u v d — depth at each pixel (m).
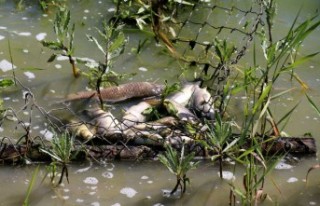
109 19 6.09
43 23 5.97
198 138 4.57
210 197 4.28
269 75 5.49
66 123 4.79
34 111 4.88
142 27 5.82
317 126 4.95
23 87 4.88
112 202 4.18
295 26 6.18
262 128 4.70
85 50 5.65
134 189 4.29
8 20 5.97
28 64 5.41
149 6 6.01
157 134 4.60
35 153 4.41
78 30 5.91
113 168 4.45
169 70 5.49
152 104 5.02
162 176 4.42
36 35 5.79
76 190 4.25
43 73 5.32
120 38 5.01
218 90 5.08
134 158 4.50
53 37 5.79
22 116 4.83
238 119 4.94
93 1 6.34
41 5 6.08
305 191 4.36
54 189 4.25
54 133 4.32
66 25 5.11
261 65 5.59
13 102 4.96
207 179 4.41
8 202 4.14
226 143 4.46
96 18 6.09
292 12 6.44
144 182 4.36
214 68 5.46
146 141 4.57
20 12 6.09
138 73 5.43
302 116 5.05
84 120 4.80
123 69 5.46
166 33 5.96
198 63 5.56
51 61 5.18
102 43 5.75
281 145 4.58
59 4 6.22
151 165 4.49
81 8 6.22
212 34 6.01
